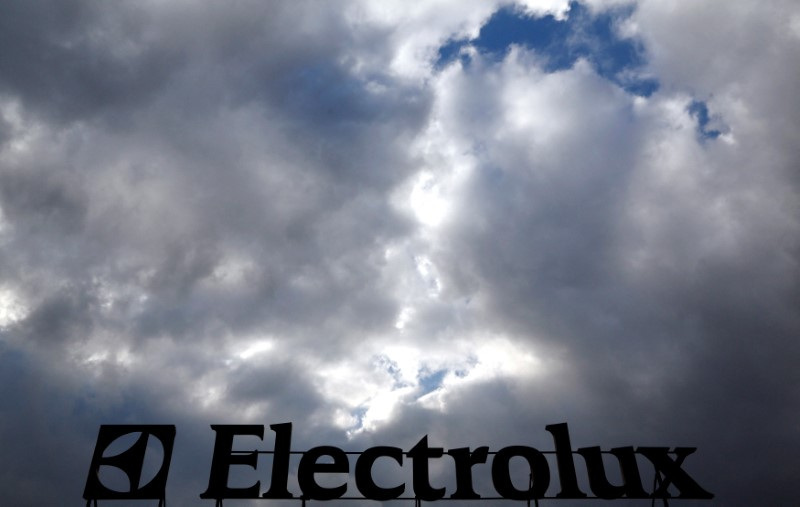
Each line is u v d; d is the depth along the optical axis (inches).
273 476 983.6
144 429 980.6
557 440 1070.4
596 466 1043.9
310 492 986.1
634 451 1056.8
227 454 996.6
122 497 916.6
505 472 1035.9
